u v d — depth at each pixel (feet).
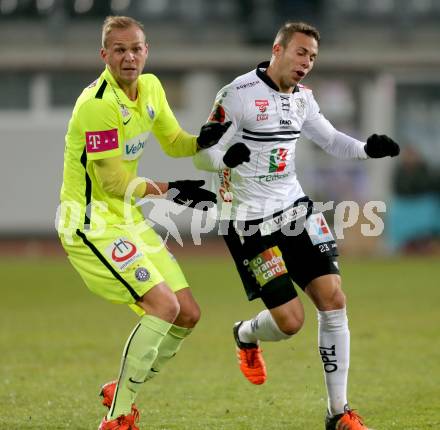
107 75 64.95
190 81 264.93
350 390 82.64
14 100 263.90
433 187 257.14
